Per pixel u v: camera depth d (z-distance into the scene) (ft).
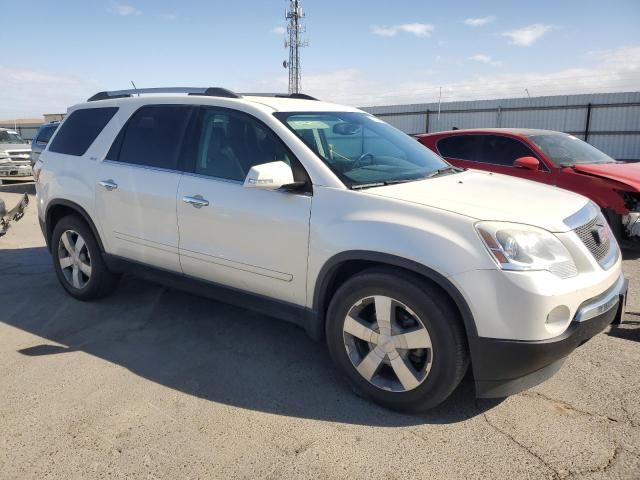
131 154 14.17
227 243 11.96
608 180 20.68
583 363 11.83
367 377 10.23
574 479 8.09
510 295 8.64
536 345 8.71
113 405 10.24
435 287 9.30
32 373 11.56
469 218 9.17
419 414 9.97
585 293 9.16
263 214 11.22
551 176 22.52
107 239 14.73
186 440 9.13
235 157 12.12
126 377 11.39
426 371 9.52
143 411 10.04
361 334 10.18
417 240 9.29
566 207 10.36
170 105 13.71
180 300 16.21
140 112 14.33
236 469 8.38
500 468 8.36
